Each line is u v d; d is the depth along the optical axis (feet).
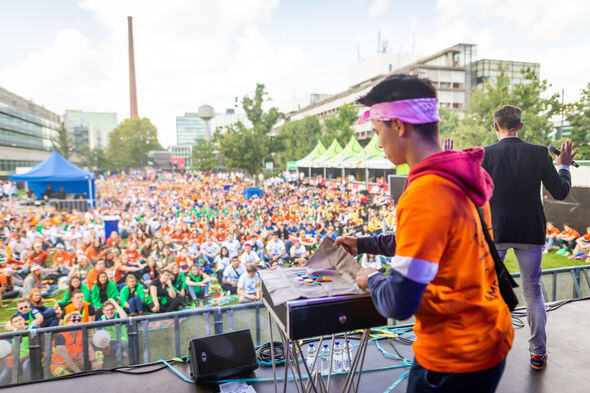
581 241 38.01
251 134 122.93
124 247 41.04
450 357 3.26
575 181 39.86
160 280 22.99
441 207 3.06
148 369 8.39
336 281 4.81
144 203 89.25
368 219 53.11
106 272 21.34
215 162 221.66
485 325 3.25
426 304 3.32
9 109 234.17
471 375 3.26
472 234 3.22
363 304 4.40
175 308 23.11
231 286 28.09
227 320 12.39
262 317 12.68
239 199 82.69
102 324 11.60
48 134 327.67
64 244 46.83
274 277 5.13
